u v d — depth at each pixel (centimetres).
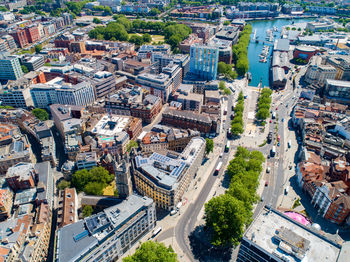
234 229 19875
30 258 17362
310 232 16650
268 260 15525
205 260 19612
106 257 18488
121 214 19175
